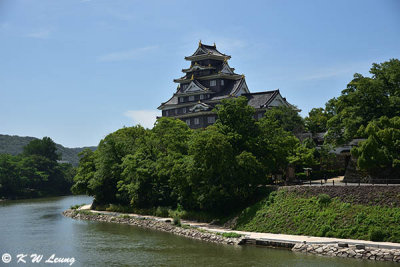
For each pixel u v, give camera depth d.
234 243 56.19
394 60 74.06
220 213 70.81
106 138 95.69
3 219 88.12
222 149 65.56
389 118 68.81
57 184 174.12
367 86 69.88
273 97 109.62
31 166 168.50
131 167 83.12
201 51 123.50
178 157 77.50
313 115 121.25
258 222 61.19
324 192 59.09
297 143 87.06
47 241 62.53
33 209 109.69
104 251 55.41
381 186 54.53
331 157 88.94
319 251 49.31
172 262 49.06
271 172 76.44
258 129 73.81
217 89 119.38
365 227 51.22
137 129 101.19
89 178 100.56
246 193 67.12
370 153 61.47
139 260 50.47
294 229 56.72
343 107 74.62
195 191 69.62
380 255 45.59
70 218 89.00
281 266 45.25
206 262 48.47
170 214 77.38
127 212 87.44
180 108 124.19
